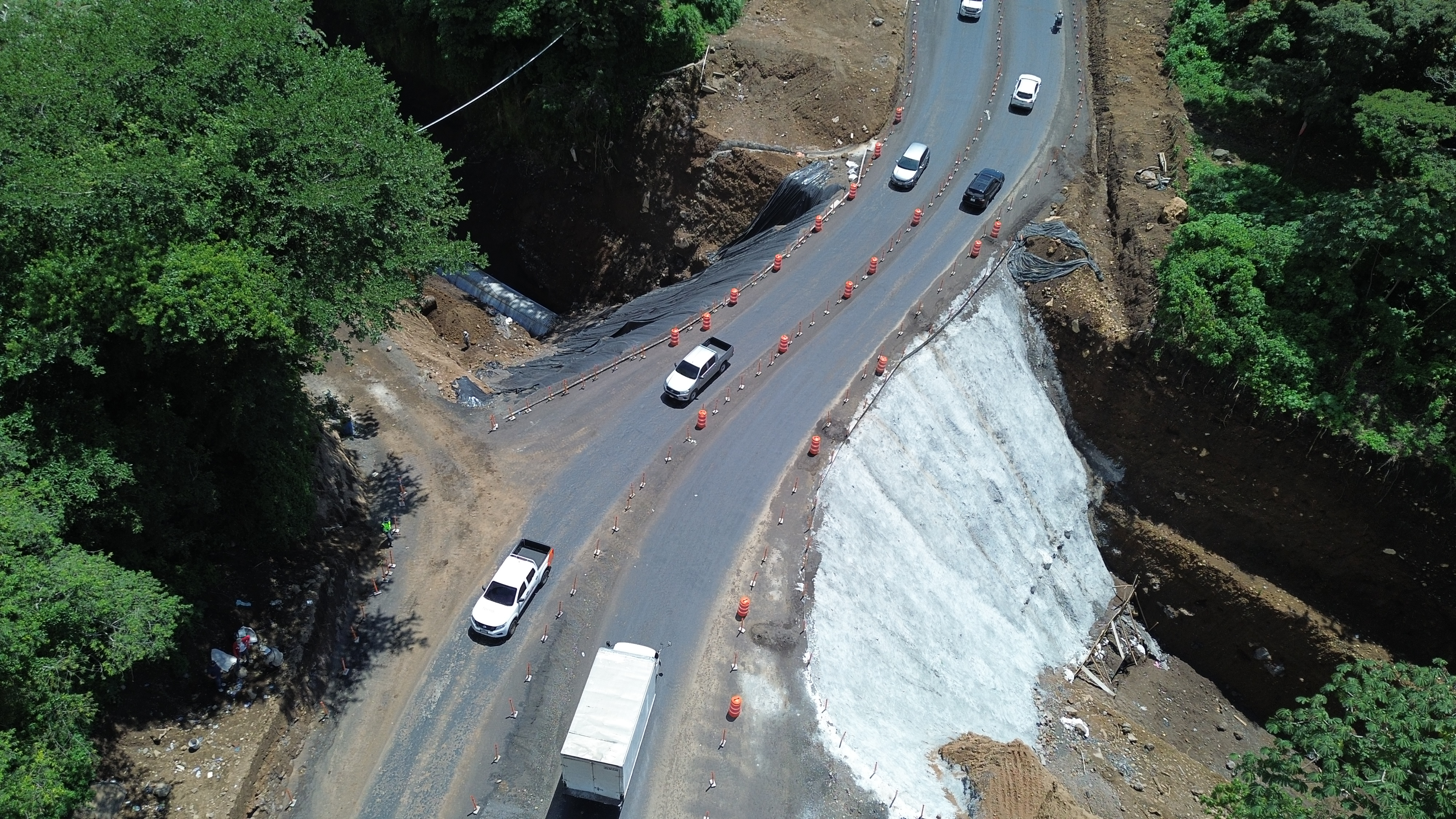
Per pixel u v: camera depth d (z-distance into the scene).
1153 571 45.62
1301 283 41.03
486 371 44.38
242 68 28.02
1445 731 26.97
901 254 46.94
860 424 39.03
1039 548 43.75
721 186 53.78
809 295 45.00
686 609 32.00
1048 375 45.88
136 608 22.95
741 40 55.69
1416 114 40.38
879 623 34.31
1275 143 50.41
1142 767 37.41
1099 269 45.69
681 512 35.31
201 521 29.92
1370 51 43.38
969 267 46.16
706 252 54.28
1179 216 46.06
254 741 26.53
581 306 57.88
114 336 26.03
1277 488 42.25
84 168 23.16
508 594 30.72
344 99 28.80
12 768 20.48
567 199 58.50
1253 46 53.94
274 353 29.20
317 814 25.98
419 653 30.30
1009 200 49.50
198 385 28.31
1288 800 26.81
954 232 48.03
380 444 37.84
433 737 28.03
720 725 28.84
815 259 46.78
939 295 44.78
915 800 28.02
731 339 42.81
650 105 54.81
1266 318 41.25
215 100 27.69
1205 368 42.22
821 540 34.62
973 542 40.91
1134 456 45.38
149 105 26.33
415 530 34.47
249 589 30.05
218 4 29.67
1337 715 42.19
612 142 55.91
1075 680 41.25
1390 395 40.28
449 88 61.88
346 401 39.41
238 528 30.88
